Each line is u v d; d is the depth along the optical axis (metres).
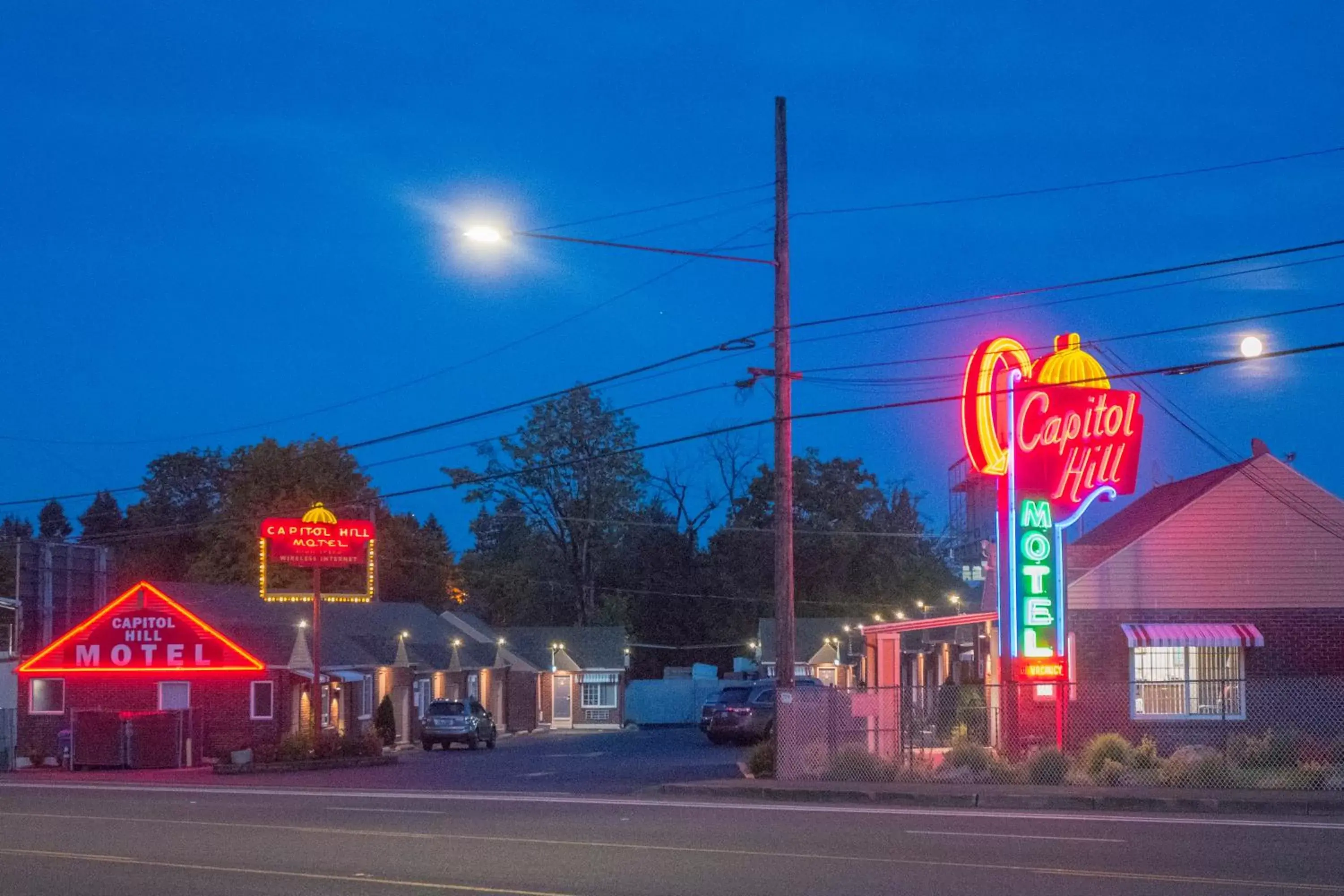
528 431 79.38
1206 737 28.67
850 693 26.44
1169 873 13.50
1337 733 27.33
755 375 27.08
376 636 53.44
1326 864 14.12
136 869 14.95
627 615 81.19
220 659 43.09
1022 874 13.52
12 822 20.38
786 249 25.89
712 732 46.34
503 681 66.00
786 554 26.28
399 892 13.05
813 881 13.24
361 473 70.75
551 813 20.69
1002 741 27.70
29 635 45.56
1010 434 27.94
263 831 18.50
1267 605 29.33
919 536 76.81
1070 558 29.92
